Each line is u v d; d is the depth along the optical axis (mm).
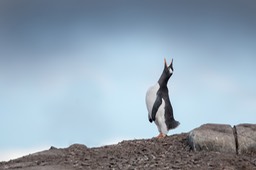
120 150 58344
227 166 50844
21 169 50188
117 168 50438
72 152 59125
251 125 58781
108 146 61938
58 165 51906
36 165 52719
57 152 59438
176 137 62375
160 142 60938
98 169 50375
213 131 57375
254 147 55750
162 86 64562
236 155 54625
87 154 57406
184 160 52719
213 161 52094
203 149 55875
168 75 64375
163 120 64312
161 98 64062
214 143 55750
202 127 58781
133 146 59969
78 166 51594
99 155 56438
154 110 64062
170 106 64750
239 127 58344
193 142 56531
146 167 50438
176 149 57500
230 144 55781
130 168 50156
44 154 58688
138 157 54500
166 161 52594
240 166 51250
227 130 57844
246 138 56312
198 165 50906
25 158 57469
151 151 56812
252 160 53250
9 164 55188
